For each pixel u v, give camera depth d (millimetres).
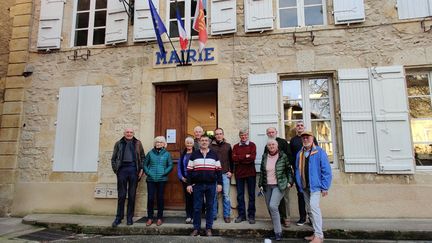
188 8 6125
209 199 4359
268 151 4457
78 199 5711
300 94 5535
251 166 4840
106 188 5637
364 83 5184
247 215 5094
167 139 5816
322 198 5000
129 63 6020
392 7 5312
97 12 6512
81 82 6129
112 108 5938
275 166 4250
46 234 4680
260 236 4371
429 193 4777
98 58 6152
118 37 6066
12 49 6438
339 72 5262
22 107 6215
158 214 4758
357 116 5102
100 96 6008
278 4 5836
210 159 4398
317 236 3816
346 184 4996
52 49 6309
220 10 5758
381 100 5090
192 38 5848
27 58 6371
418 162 4996
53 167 5914
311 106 5484
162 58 5879
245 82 5566
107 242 4172
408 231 4113
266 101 5398
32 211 5797
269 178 4289
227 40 5738
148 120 5766
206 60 5730
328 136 5332
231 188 5211
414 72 5250
